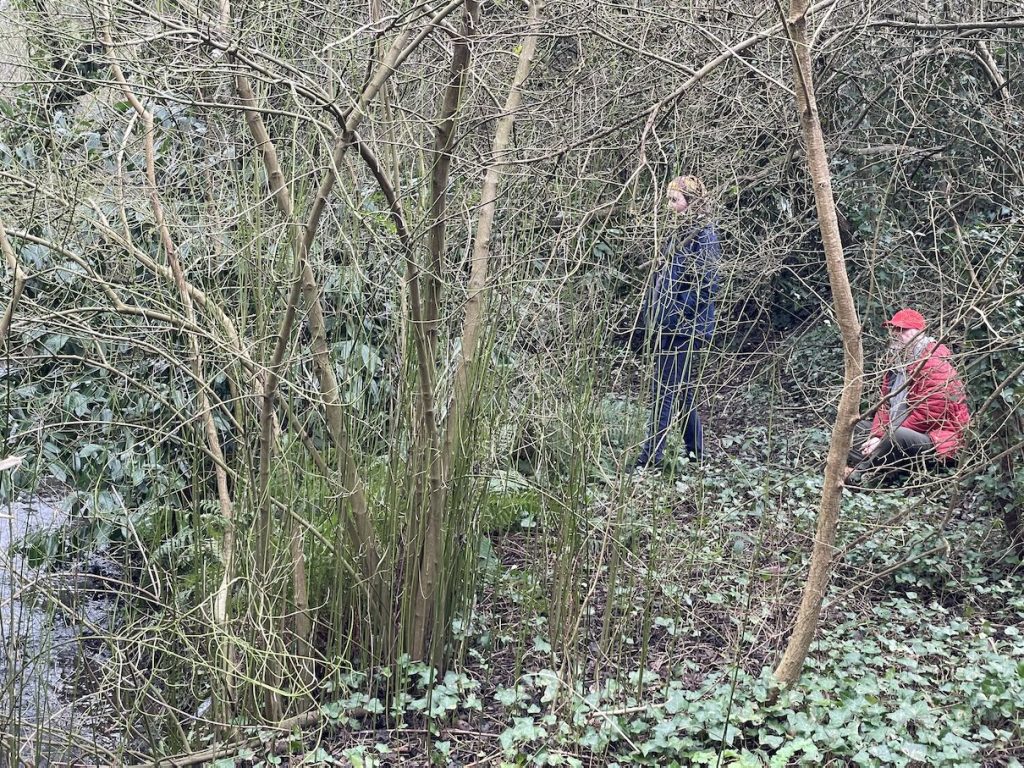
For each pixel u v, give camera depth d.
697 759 3.22
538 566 4.31
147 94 3.13
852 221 6.86
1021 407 4.52
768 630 4.15
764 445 6.28
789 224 5.91
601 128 4.01
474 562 3.97
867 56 6.23
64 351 4.61
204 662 3.28
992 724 3.52
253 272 3.79
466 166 4.04
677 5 4.36
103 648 3.78
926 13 5.64
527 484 4.00
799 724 3.34
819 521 3.53
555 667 3.93
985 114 5.84
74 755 3.54
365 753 3.44
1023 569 4.77
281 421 4.17
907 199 6.36
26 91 3.77
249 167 3.96
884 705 3.58
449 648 3.95
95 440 4.48
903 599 4.64
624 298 4.44
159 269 3.62
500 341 4.07
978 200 6.19
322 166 3.38
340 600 3.81
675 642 4.03
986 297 3.94
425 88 4.12
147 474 4.07
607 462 4.41
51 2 3.64
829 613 4.44
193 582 3.93
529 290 3.93
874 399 5.35
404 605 3.83
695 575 4.69
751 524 5.32
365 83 3.31
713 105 4.84
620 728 3.41
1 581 3.50
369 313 4.11
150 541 4.23
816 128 3.36
